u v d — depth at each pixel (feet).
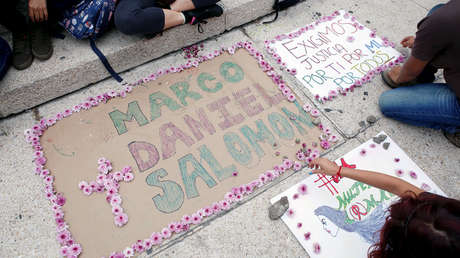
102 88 7.52
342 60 8.24
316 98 7.56
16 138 6.73
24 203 5.98
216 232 5.78
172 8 7.43
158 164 6.49
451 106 6.17
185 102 7.36
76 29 6.92
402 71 6.90
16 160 6.45
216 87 7.64
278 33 8.75
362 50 8.46
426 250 2.96
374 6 9.51
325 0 9.57
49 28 7.18
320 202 6.07
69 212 5.94
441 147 6.90
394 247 3.36
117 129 6.93
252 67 8.05
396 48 8.57
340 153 6.75
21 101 6.87
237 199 6.08
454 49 5.54
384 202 6.07
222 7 8.13
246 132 6.97
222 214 5.97
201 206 6.05
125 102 7.32
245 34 8.71
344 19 9.11
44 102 7.23
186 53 8.16
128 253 5.52
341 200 6.09
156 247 5.62
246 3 8.29
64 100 7.32
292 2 9.04
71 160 6.52
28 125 6.93
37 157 6.45
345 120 7.25
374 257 3.78
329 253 5.61
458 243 2.77
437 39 5.63
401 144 6.91
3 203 5.96
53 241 5.64
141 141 6.79
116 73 7.61
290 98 7.47
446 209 3.07
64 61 6.97
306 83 7.79
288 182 6.34
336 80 7.86
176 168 6.46
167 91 7.52
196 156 6.61
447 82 6.10
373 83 7.89
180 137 6.85
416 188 4.41
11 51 6.79
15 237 5.64
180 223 5.81
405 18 9.27
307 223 5.86
